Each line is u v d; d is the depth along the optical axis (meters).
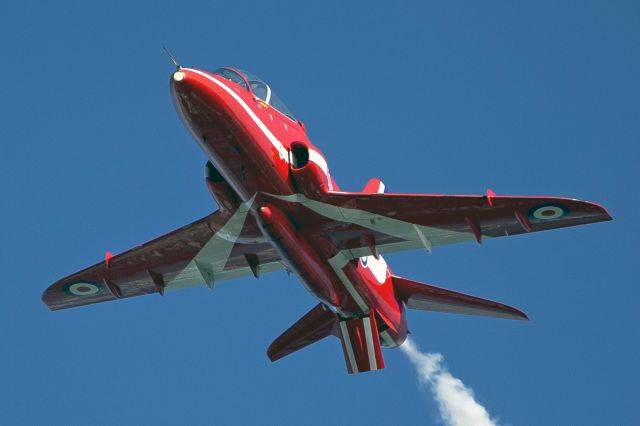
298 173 77.38
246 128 74.75
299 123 82.69
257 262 91.31
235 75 79.75
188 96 72.94
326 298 86.44
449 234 84.12
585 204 78.88
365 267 89.19
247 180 77.38
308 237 82.56
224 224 84.50
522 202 79.50
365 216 81.12
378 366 91.19
